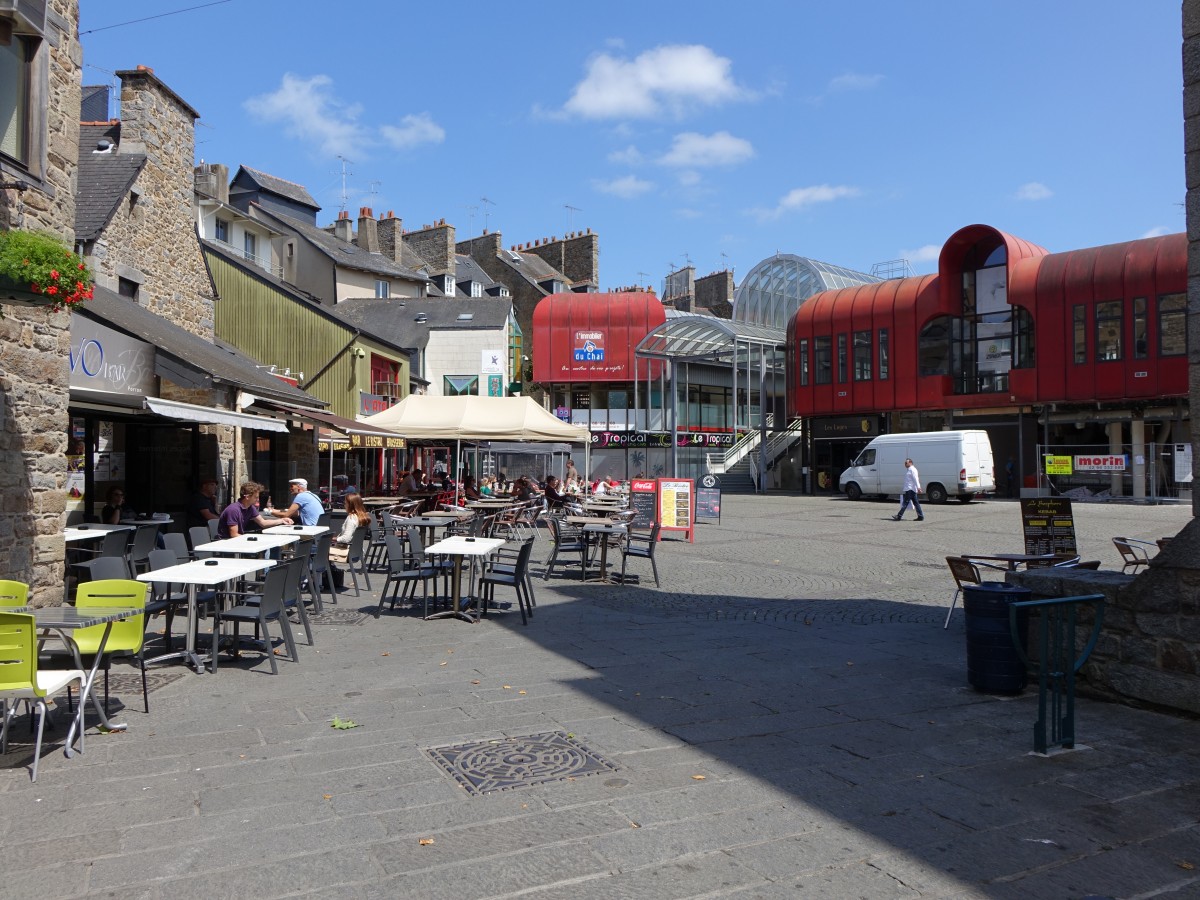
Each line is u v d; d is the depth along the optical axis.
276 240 31.61
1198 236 5.71
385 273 38.59
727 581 12.46
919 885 3.40
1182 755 4.96
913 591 11.49
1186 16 5.81
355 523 10.90
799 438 45.12
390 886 3.32
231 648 7.58
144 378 10.50
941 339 36.41
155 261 15.73
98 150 16.08
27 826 3.85
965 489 29.25
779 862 3.58
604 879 3.40
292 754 4.82
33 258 6.30
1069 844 3.79
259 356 25.84
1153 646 5.81
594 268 57.56
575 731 5.29
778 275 51.97
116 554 9.73
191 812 4.01
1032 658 6.41
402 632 8.55
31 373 8.16
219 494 15.66
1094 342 31.36
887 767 4.73
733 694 6.23
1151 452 28.75
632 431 46.47
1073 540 9.81
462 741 5.07
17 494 7.98
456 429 16.17
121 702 5.91
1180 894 3.36
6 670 4.52
